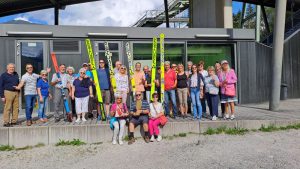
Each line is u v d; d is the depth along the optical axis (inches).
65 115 379.6
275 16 450.0
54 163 254.8
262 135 319.6
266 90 564.7
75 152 285.0
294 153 252.7
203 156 254.7
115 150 288.2
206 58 518.3
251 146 279.0
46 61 456.4
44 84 350.9
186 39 505.0
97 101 365.7
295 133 323.9
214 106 354.6
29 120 330.0
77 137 314.3
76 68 465.7
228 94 350.3
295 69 636.7
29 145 307.9
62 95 357.1
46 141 310.8
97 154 277.1
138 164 244.1
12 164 255.3
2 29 443.2
